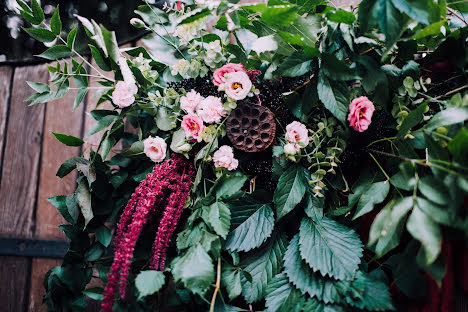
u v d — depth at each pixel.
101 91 0.89
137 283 0.68
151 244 0.89
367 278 0.71
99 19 1.14
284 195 0.75
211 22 1.08
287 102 0.80
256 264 0.78
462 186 0.56
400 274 0.68
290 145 0.74
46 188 1.10
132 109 0.87
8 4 1.15
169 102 0.85
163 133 0.92
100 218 0.93
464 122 0.66
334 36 0.74
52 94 0.86
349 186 0.86
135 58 0.90
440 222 0.58
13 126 1.15
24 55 1.16
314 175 0.77
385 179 0.76
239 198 0.79
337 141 0.78
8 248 1.08
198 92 0.86
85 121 1.12
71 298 0.88
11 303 1.06
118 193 0.94
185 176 0.81
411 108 0.77
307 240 0.76
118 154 0.95
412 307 0.74
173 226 0.77
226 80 0.78
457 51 0.74
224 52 0.88
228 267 0.76
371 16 0.66
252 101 0.81
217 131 0.79
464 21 0.77
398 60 0.78
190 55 0.92
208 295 0.78
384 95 0.73
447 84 0.79
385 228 0.63
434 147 0.63
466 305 0.71
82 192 0.87
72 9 1.15
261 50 0.72
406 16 0.62
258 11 0.70
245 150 0.78
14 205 1.11
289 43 0.76
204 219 0.75
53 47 0.85
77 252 0.90
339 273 0.71
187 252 0.72
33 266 1.07
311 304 0.71
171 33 0.91
